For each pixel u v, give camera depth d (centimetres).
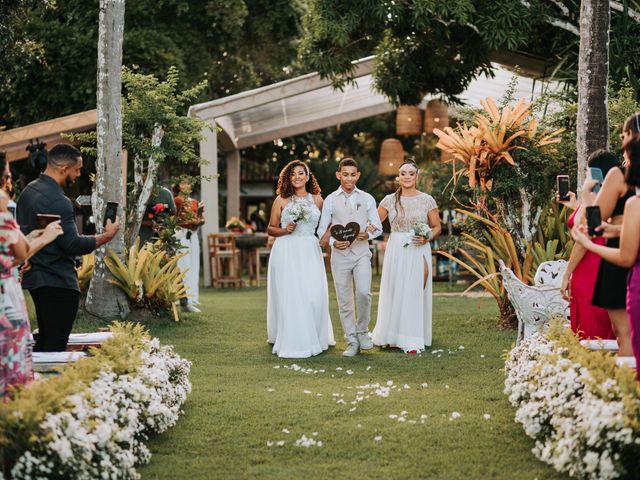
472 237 1046
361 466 462
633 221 428
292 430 539
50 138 1310
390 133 3141
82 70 1872
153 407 492
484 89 1898
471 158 928
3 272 425
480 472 447
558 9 1361
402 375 726
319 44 1557
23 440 373
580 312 577
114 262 1043
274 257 861
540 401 484
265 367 772
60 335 593
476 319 1079
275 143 2952
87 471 391
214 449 499
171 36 2052
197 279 1238
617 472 381
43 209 578
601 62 802
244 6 2098
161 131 1108
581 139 812
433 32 1488
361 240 848
